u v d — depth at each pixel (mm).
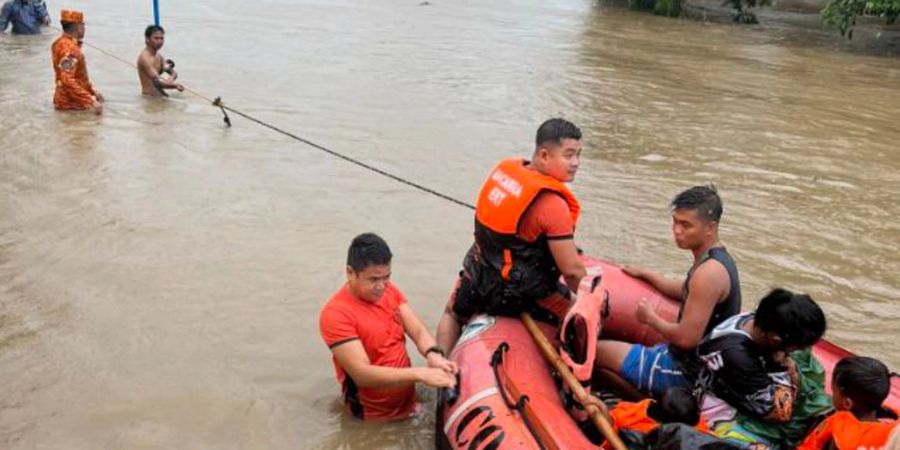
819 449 3398
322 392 4344
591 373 3992
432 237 6312
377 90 11008
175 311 5062
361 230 6383
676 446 3281
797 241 6555
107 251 5812
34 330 4770
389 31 16094
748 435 3559
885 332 5188
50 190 6887
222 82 11047
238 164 7781
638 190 7547
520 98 10984
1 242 5855
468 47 14750
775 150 9094
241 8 17984
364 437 4000
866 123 10523
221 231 6246
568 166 4000
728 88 12336
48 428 3943
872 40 18359
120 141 8336
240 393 4297
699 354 3713
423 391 4438
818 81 13305
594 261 4805
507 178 4125
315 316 5082
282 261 5793
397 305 4137
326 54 13289
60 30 14430
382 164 7965
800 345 3379
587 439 3510
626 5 22953
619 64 13891
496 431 3510
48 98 9883
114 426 3986
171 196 6891
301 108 9914
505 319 4227
